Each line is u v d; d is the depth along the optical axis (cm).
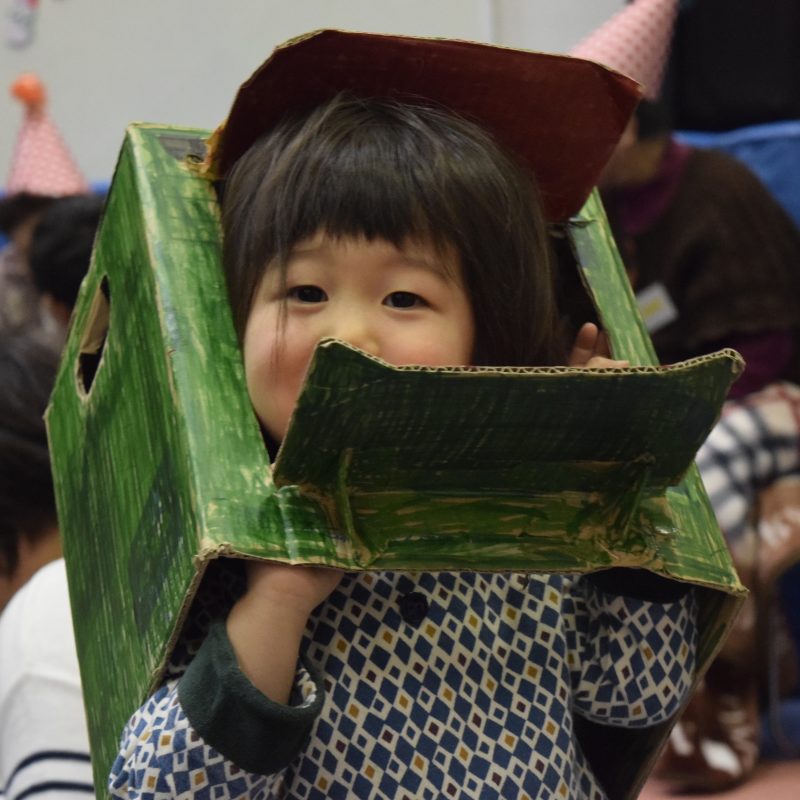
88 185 322
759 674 190
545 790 87
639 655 93
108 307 103
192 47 342
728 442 191
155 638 80
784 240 213
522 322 92
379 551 78
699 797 177
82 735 113
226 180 94
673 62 279
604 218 106
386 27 328
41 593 123
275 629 78
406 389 73
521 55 92
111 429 95
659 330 212
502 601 92
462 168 89
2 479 141
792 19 274
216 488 79
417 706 86
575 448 81
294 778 84
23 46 348
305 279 85
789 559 187
